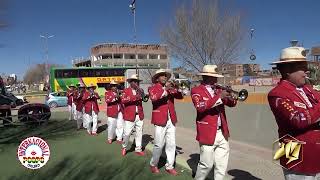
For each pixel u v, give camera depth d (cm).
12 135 1491
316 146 360
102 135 1349
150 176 762
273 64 381
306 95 370
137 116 962
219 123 598
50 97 3353
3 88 2484
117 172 838
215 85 596
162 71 745
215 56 3384
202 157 605
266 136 905
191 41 3406
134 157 938
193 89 602
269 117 898
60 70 4253
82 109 1520
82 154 1038
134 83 966
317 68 711
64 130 1554
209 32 3375
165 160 867
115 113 1169
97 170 877
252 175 690
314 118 348
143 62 8169
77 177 851
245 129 980
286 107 362
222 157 603
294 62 367
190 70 3466
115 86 1173
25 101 3969
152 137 1202
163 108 751
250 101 970
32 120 1802
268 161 781
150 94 750
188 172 759
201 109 579
